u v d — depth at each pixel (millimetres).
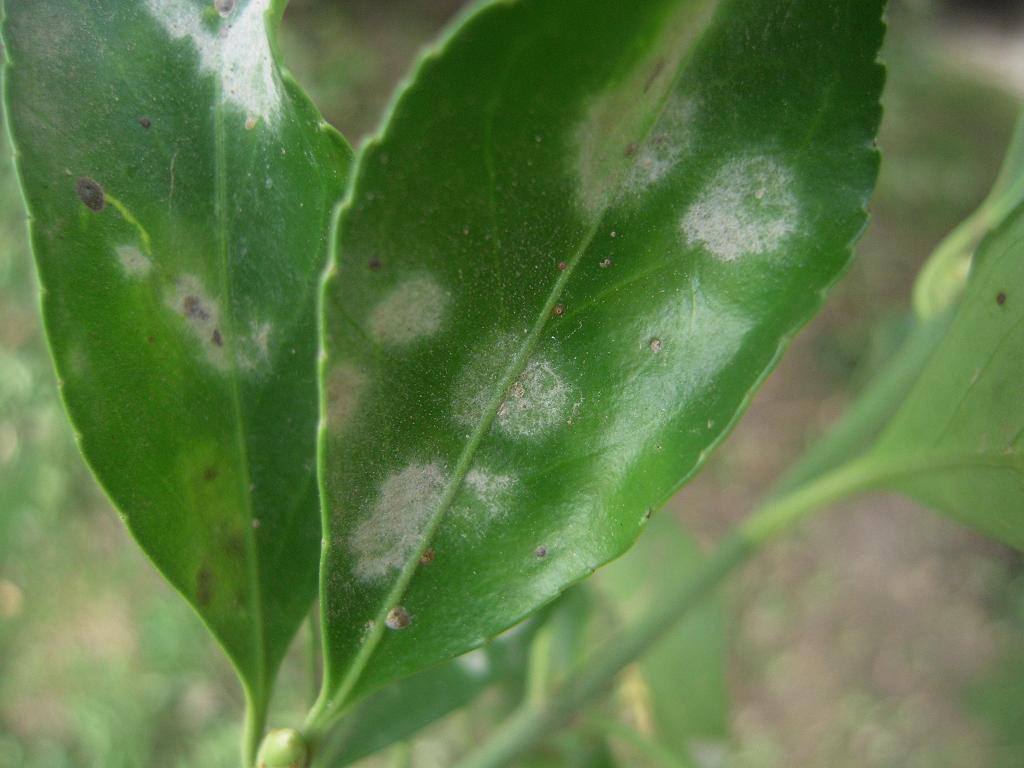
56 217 68
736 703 425
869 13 61
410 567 68
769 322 64
